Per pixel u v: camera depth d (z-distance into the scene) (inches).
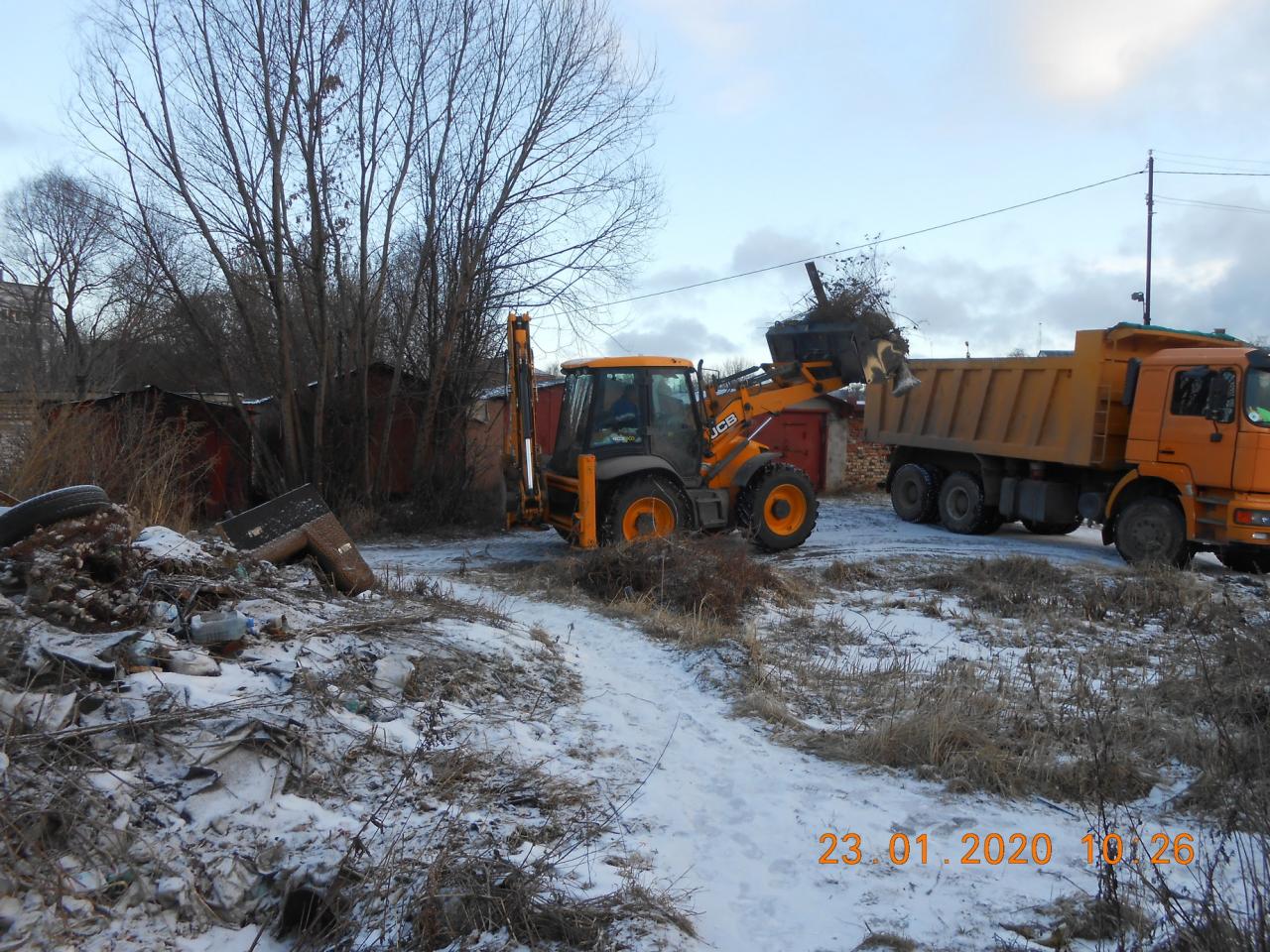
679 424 454.3
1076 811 175.9
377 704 187.8
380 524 574.9
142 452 394.3
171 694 153.8
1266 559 452.8
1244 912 118.2
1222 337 505.7
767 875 149.4
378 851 134.0
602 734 206.8
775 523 478.9
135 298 698.8
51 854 117.3
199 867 123.0
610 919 127.3
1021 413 539.5
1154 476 446.3
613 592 351.6
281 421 578.9
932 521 633.0
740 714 227.5
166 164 526.9
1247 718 213.6
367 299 608.1
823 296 501.7
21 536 187.6
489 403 702.5
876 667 268.8
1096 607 354.0
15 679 148.7
